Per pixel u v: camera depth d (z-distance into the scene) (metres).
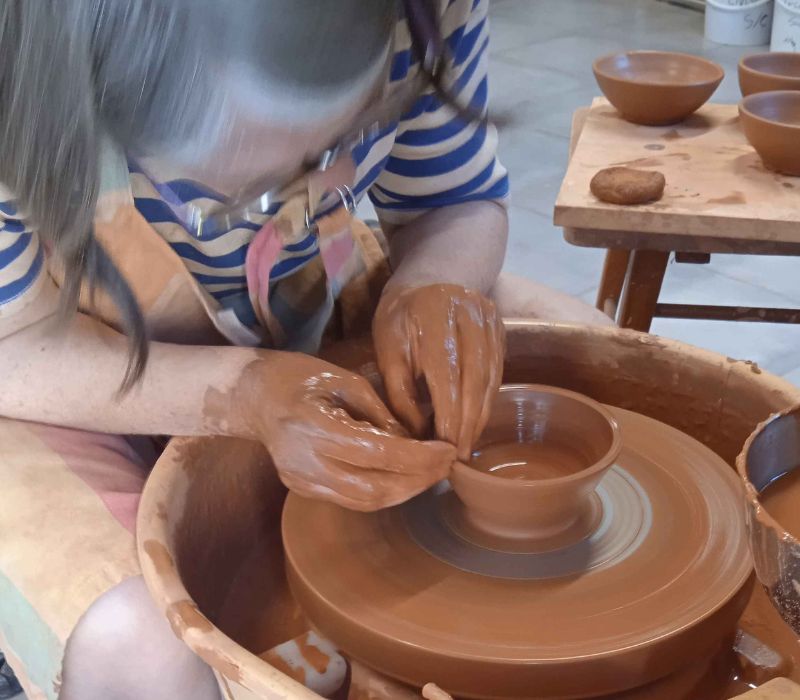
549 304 1.34
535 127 4.08
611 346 1.17
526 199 3.47
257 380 0.94
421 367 0.98
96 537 0.93
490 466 1.02
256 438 0.95
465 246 1.22
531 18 5.77
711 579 0.85
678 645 0.79
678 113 1.67
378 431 0.87
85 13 0.60
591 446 0.98
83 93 0.63
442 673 0.79
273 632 0.99
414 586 0.87
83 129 0.65
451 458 0.88
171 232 1.03
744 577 0.84
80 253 0.77
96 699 0.91
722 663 0.88
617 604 0.83
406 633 0.81
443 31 1.08
